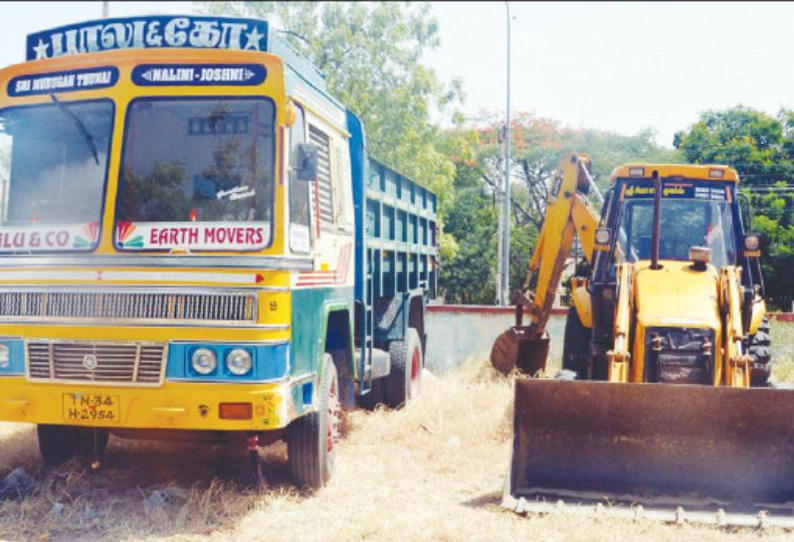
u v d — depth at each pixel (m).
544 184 34.12
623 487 6.98
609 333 9.28
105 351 6.33
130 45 6.69
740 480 6.83
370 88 25.47
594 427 7.05
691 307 8.00
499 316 15.96
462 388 12.08
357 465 8.33
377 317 10.80
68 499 6.86
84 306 6.38
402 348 10.99
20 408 6.43
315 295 7.20
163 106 6.56
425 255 13.19
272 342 6.23
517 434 7.17
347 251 8.41
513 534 6.21
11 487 6.98
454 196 27.55
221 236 6.34
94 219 6.47
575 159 11.73
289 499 7.11
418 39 25.84
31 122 6.71
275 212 6.37
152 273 6.30
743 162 19.30
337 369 8.40
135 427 6.36
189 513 6.56
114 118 6.56
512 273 32.62
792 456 6.79
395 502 7.14
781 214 18.89
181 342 6.25
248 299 6.23
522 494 7.00
